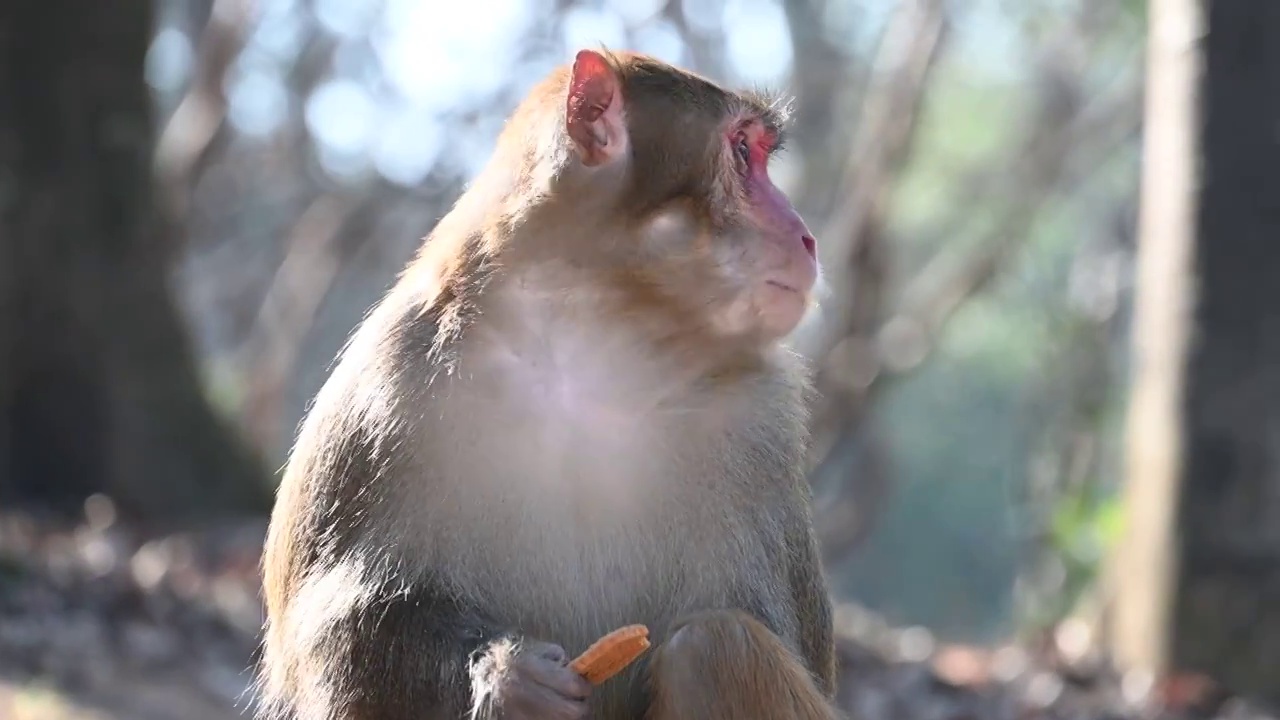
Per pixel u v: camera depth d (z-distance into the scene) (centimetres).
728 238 627
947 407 5128
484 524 631
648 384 635
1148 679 1402
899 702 1287
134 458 1948
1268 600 1380
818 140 3259
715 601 646
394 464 630
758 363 645
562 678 579
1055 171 2977
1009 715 1277
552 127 634
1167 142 1465
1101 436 2742
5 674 1102
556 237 627
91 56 1952
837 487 3444
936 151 3938
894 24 2792
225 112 3011
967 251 3247
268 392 3428
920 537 4938
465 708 598
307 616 635
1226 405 1397
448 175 3444
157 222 2025
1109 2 3206
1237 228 1408
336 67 3691
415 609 617
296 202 3734
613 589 644
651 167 627
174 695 1127
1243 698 1374
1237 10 1414
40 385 1912
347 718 619
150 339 1989
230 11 2992
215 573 1572
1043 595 2220
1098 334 2798
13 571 1336
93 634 1220
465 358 632
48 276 1920
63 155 1936
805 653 680
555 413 634
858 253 2608
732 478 650
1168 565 1417
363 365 650
